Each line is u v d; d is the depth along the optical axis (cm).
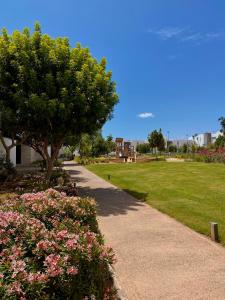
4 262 335
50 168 1492
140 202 1207
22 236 404
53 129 1358
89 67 1376
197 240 730
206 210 1010
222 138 5553
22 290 293
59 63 1323
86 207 607
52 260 332
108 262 395
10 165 1836
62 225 482
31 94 1227
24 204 569
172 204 1114
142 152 8062
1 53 1277
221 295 471
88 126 1368
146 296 474
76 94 1260
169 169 2423
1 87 1295
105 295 406
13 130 1471
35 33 1358
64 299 327
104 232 807
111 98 1394
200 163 2981
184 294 477
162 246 691
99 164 3441
